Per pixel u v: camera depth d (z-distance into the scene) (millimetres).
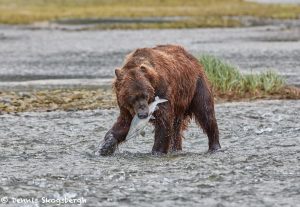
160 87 42688
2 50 142875
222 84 79000
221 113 64625
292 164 41750
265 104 70938
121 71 42156
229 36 171625
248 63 110312
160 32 189750
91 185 37156
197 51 131750
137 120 40969
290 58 116625
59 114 65375
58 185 37375
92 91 80875
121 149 49469
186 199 33812
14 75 101938
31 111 67938
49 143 51688
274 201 33156
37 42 162875
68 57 125750
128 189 36000
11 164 43844
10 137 54000
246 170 40156
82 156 46281
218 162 42750
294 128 55969
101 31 196875
